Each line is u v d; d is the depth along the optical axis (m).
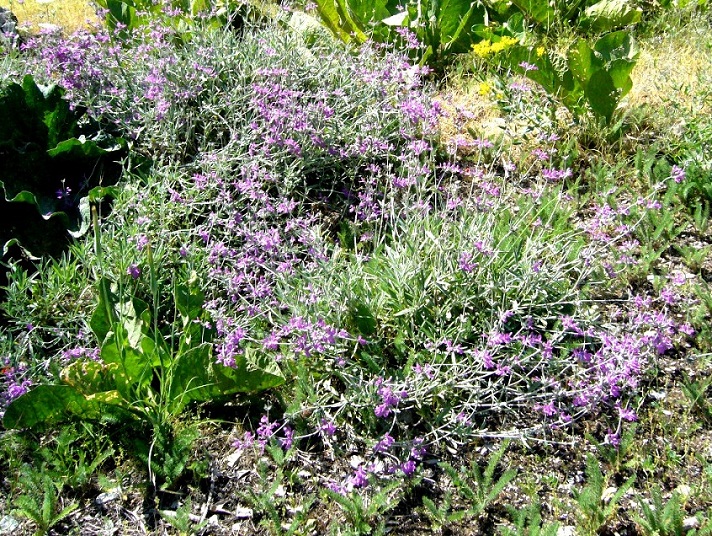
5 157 2.03
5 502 1.54
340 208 2.07
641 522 1.45
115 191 1.99
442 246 1.71
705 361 1.70
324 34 2.58
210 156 2.01
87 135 2.13
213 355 1.65
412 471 1.54
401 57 2.24
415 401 1.62
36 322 1.76
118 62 2.24
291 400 1.63
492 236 1.75
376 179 2.01
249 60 2.28
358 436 1.59
